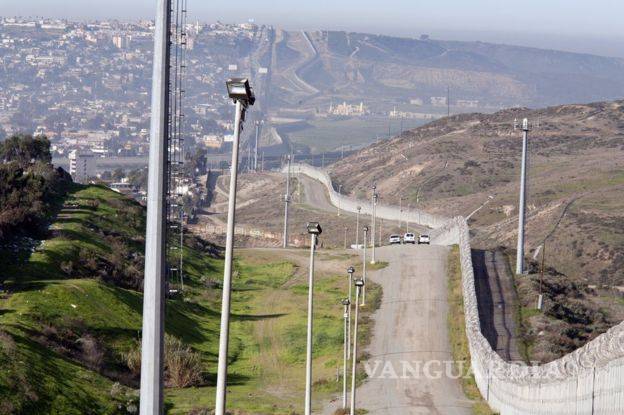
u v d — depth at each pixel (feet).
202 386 254.88
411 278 382.42
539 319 307.37
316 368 277.64
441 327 313.12
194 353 273.95
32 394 195.21
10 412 184.96
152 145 85.61
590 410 152.15
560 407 170.09
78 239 360.69
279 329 326.24
